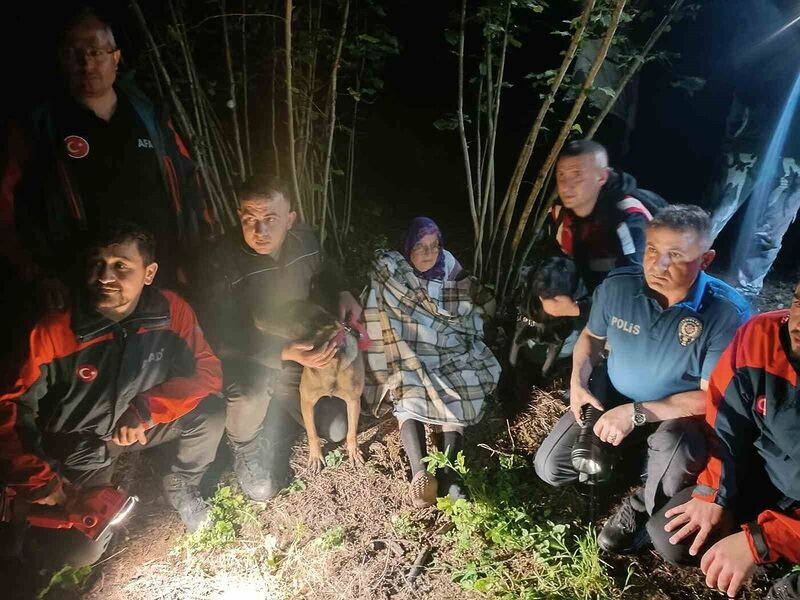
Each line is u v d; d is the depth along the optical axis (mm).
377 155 6145
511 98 5758
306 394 3447
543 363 4129
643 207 3598
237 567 3150
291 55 4016
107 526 2953
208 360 3213
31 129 2980
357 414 3566
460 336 3877
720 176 4652
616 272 3207
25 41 3980
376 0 5531
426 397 3598
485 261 4652
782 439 2707
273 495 3516
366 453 3783
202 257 3346
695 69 4898
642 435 3449
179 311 3123
